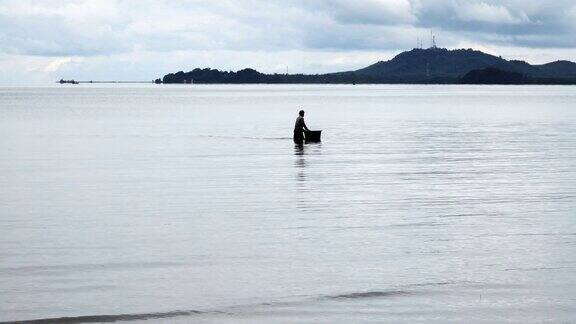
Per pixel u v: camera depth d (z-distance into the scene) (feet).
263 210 66.23
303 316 37.83
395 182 84.33
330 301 40.06
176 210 66.33
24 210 66.33
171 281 43.65
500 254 49.57
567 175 90.38
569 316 37.52
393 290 41.81
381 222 60.59
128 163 104.42
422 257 48.91
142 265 47.11
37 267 46.68
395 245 52.34
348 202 70.54
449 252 50.21
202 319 37.42
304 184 82.74
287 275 44.78
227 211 65.82
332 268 46.29
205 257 49.03
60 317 37.81
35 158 111.24
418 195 74.74
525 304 39.32
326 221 61.05
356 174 91.56
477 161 106.83
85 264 47.34
